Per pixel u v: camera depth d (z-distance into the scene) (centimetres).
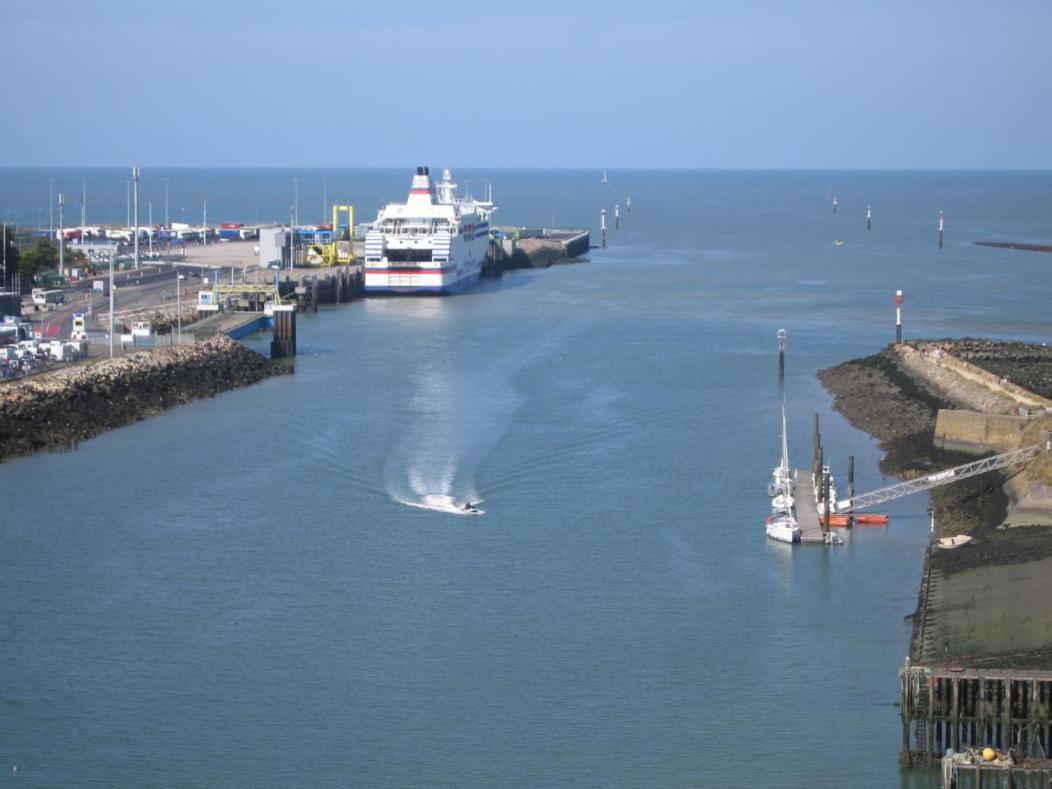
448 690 9625
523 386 19875
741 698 9538
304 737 8975
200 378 19450
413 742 8919
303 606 11050
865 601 11288
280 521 13112
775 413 18250
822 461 14775
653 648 10338
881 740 8975
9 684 9631
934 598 11025
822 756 8775
